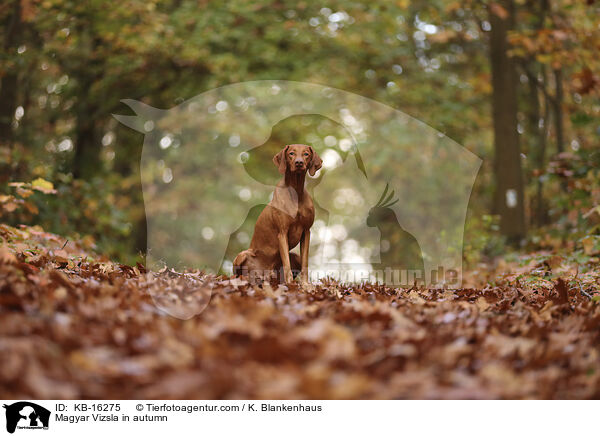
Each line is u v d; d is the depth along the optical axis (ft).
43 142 44.39
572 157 27.66
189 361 7.60
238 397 6.79
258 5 44.78
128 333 8.46
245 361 7.64
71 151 47.29
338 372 7.41
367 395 7.02
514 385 7.52
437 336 9.57
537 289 18.07
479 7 44.27
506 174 36.76
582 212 26.63
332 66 46.55
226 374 7.00
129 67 44.52
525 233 36.14
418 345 8.82
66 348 7.60
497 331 10.56
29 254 16.72
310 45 47.52
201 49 44.73
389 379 7.45
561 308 13.51
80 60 44.78
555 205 29.86
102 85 44.75
